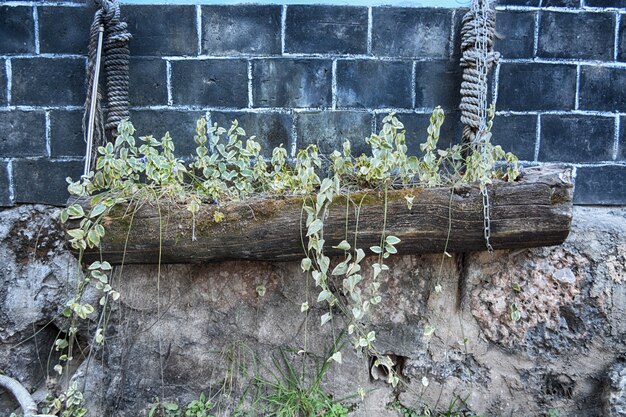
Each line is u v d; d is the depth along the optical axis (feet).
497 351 5.28
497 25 5.25
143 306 5.15
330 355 5.20
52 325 5.54
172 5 5.16
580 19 5.27
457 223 4.53
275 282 5.16
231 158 4.68
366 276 5.15
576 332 5.21
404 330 5.25
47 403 5.32
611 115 5.37
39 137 5.26
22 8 5.13
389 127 4.45
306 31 5.24
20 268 5.41
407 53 5.30
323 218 4.44
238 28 5.22
